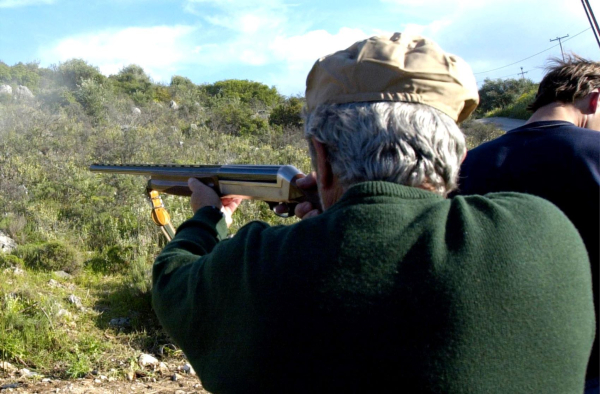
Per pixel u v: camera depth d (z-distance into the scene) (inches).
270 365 39.6
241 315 41.5
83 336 218.5
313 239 41.0
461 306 37.6
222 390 42.6
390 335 37.8
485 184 75.7
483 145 79.4
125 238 333.7
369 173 42.7
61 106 839.7
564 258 41.9
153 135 703.7
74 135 634.8
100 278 289.4
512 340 38.2
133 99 1072.2
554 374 40.0
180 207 384.8
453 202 42.6
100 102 863.7
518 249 39.9
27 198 385.7
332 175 46.9
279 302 39.7
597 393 65.9
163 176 90.9
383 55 43.9
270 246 42.6
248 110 993.5
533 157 72.4
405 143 42.3
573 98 76.6
